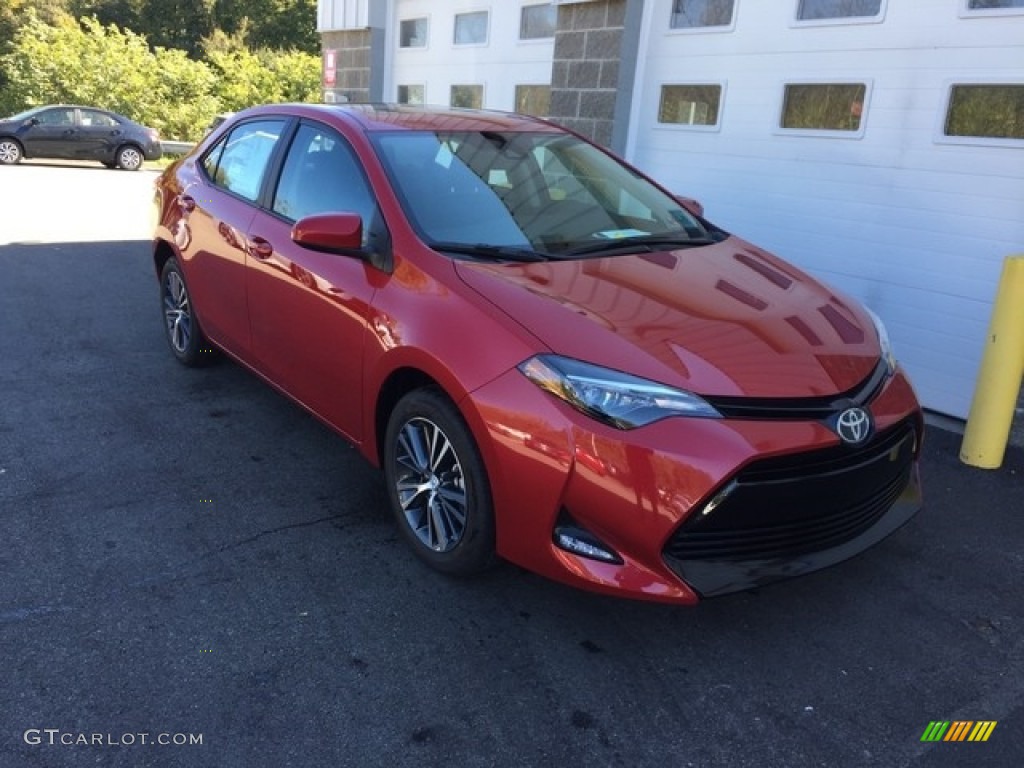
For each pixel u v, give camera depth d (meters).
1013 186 4.84
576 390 2.58
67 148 19.91
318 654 2.72
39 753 2.28
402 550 3.34
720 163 6.46
